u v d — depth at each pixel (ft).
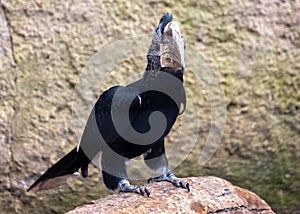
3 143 48.47
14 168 48.47
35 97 48.91
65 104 48.78
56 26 49.60
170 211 31.58
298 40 51.75
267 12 51.57
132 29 49.75
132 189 32.73
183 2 50.85
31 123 48.62
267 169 51.31
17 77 49.08
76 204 48.75
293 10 51.85
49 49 49.32
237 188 34.86
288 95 51.47
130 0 50.31
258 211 34.53
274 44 51.42
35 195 48.62
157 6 50.42
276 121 51.26
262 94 50.90
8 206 48.85
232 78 50.42
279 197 51.62
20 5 49.65
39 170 48.37
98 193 48.83
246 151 50.75
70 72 49.06
